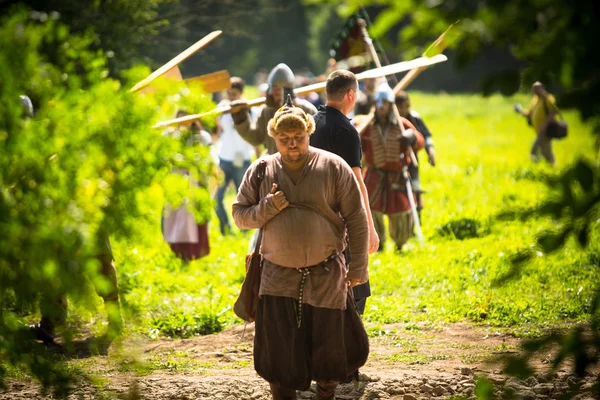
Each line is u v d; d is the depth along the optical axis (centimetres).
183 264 3341
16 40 1138
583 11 752
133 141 1148
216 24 5684
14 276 1127
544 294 2677
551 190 812
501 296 2652
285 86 2288
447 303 2647
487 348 2177
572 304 2533
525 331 2330
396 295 2848
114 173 1145
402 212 3459
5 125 1118
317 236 1511
